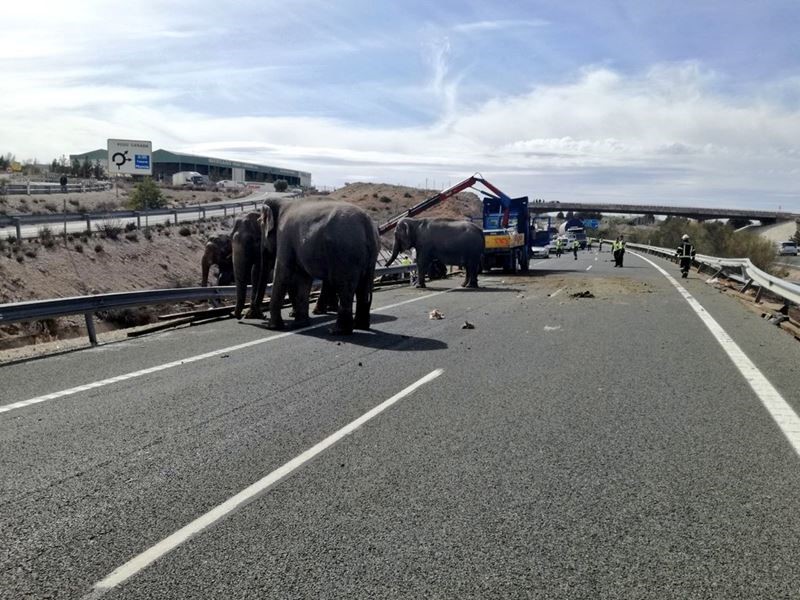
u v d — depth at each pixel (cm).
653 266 3928
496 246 3158
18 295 2275
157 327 1411
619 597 364
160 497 501
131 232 3269
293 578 384
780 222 11769
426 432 658
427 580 381
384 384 866
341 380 889
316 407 752
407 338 1248
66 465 570
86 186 6000
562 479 533
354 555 410
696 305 1827
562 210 11856
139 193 5072
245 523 456
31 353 1112
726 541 429
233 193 8238
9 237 2606
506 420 699
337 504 486
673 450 604
